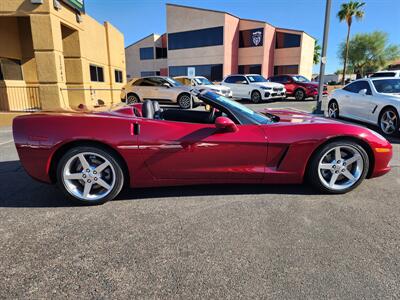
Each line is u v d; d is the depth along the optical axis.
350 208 2.94
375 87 7.21
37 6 8.57
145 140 2.88
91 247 2.30
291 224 2.63
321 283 1.90
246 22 29.92
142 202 3.09
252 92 15.55
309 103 15.23
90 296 1.79
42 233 2.50
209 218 2.75
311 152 3.08
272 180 3.14
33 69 11.30
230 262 2.12
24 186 3.58
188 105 12.13
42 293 1.82
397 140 6.23
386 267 2.06
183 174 3.02
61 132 2.83
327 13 9.01
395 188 3.45
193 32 31.30
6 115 8.78
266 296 1.79
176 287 1.87
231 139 2.96
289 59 29.86
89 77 12.94
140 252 2.24
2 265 2.08
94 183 2.99
